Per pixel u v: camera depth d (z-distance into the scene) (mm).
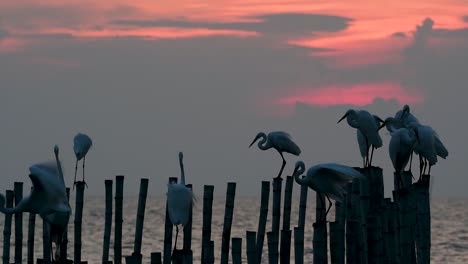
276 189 24172
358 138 25422
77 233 24641
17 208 20203
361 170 20750
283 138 28203
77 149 26781
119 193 25234
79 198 24719
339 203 22891
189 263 19500
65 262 21172
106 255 25359
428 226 21484
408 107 25516
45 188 18578
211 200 23547
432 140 22078
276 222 24172
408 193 20375
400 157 21844
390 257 20625
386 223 20531
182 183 23359
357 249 20406
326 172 21344
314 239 20656
